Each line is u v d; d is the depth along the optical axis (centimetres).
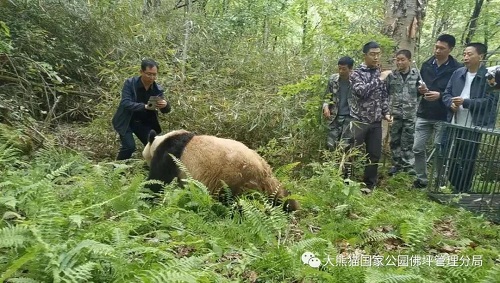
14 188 495
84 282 320
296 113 881
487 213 649
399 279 367
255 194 542
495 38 1581
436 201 690
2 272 327
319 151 802
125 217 467
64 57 1039
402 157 802
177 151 594
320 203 595
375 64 742
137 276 319
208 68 1050
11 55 880
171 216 506
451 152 691
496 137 664
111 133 877
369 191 696
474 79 712
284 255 408
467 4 1472
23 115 812
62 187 555
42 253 320
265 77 993
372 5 1174
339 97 789
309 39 1101
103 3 1148
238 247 466
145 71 732
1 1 981
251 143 882
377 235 493
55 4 1074
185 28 1130
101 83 1077
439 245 520
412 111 784
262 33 1404
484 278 398
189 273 330
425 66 820
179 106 882
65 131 903
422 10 916
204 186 533
